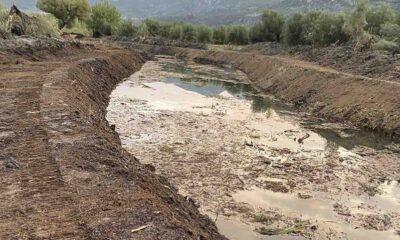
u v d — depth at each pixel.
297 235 10.77
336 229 11.12
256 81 38.78
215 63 55.28
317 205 12.47
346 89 25.17
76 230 7.57
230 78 40.81
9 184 9.23
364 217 11.84
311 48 47.47
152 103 25.78
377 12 46.56
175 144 17.44
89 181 9.64
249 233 10.73
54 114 14.66
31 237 7.27
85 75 26.44
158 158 15.62
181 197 11.66
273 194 13.08
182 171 14.49
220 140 18.38
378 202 12.83
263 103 28.05
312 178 14.45
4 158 10.60
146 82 34.75
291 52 49.12
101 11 81.56
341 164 15.93
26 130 12.83
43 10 66.25
